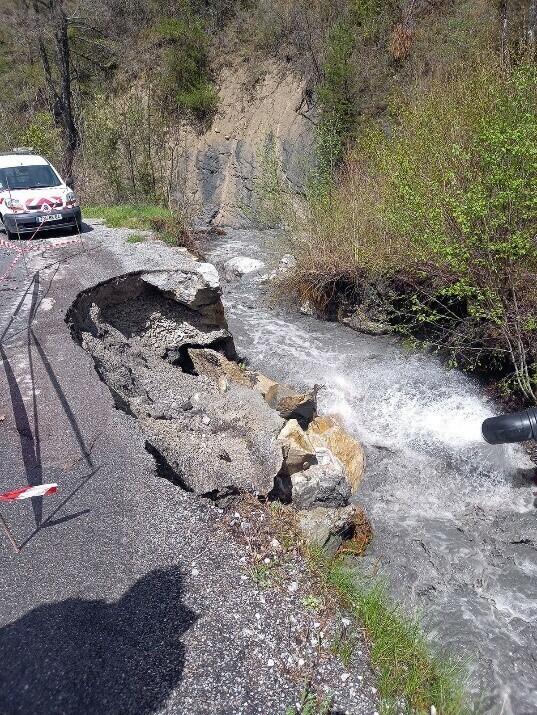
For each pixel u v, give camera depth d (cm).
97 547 427
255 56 2198
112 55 2594
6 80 2630
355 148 1377
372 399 845
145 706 330
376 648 387
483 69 982
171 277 912
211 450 580
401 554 584
